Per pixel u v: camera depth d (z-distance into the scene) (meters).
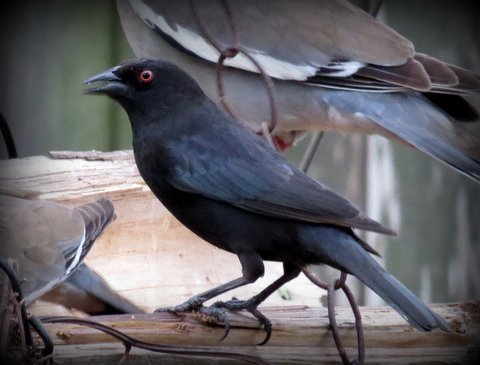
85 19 14.49
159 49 12.81
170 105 8.85
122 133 14.45
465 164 11.68
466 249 13.70
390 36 12.16
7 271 7.50
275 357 8.19
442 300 13.73
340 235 8.32
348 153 13.99
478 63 14.22
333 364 8.24
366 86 11.96
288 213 8.32
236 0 12.45
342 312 8.55
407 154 13.86
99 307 9.90
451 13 14.22
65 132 14.37
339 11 12.43
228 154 8.64
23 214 9.57
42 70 14.33
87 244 9.62
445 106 12.16
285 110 12.34
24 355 7.42
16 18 14.22
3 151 14.10
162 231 10.59
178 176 8.62
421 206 13.84
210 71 12.50
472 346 8.33
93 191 10.67
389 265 13.81
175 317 8.18
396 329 8.34
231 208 8.56
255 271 8.63
